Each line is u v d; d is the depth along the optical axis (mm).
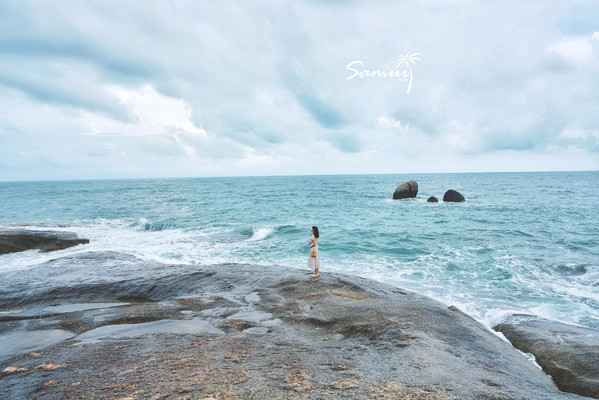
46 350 5379
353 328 6434
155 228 26484
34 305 9812
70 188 117562
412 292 10648
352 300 8422
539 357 6484
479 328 7199
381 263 16234
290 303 8320
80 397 3369
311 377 3854
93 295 10508
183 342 5582
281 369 4141
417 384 3758
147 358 4699
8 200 60156
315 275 10766
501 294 11758
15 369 4500
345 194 66438
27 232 19891
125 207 44250
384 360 4625
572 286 12523
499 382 4180
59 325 6840
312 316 7234
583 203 42094
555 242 20125
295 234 23844
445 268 15273
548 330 7742
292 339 5867
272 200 53625
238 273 11727
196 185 127562
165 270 12898
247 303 8516
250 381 3684
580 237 21312
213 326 6719
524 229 24641
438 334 6117
